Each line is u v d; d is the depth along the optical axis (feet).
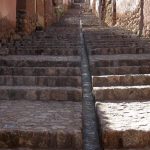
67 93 18.85
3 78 21.35
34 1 49.55
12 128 13.10
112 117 14.55
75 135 12.76
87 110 17.11
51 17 67.87
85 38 38.52
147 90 18.40
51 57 27.78
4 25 34.45
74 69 22.56
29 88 19.42
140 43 32.83
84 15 90.02
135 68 22.41
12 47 31.58
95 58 26.03
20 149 12.70
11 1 37.86
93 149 12.61
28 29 44.62
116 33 42.96
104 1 71.82
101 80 20.21
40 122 14.15
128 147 12.61
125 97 18.34
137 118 14.39
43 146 12.83
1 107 17.12
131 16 47.03
